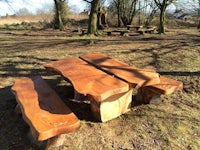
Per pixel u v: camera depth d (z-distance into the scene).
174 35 15.32
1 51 7.95
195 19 29.92
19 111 3.60
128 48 8.21
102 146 3.00
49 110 2.83
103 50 7.90
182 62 6.53
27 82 3.74
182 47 8.36
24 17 36.06
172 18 30.38
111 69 3.84
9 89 4.64
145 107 3.95
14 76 5.39
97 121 3.51
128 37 12.75
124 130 3.33
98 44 9.22
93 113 3.61
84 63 4.20
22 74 5.52
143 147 3.00
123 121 3.54
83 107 3.91
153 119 3.61
